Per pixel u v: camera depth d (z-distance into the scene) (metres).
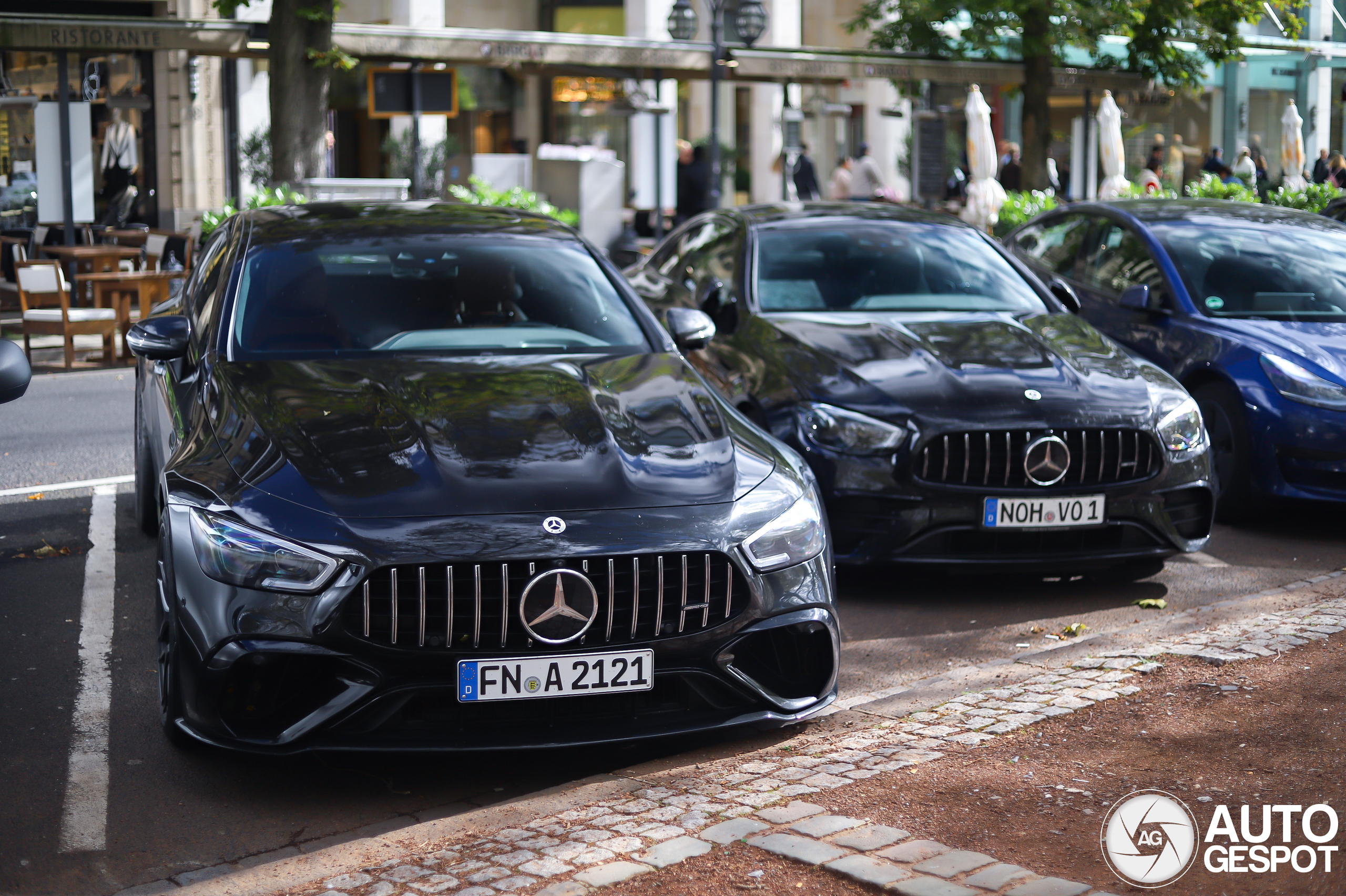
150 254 13.45
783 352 5.87
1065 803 3.29
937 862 2.92
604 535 3.44
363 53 14.41
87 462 7.90
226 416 4.01
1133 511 5.29
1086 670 4.33
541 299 4.88
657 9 24.89
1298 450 6.34
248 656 3.36
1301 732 3.71
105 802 3.49
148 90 18.31
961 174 23.12
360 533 3.37
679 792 3.42
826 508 5.33
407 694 3.38
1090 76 20.12
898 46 18.98
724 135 27.64
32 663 4.60
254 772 3.70
